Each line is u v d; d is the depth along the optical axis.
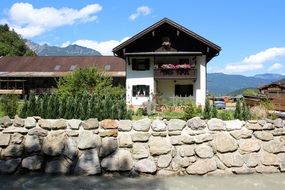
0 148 8.01
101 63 48.12
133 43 33.94
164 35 33.91
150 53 33.28
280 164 8.28
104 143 8.04
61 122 8.14
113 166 7.89
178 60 34.69
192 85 34.41
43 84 46.38
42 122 8.16
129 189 7.00
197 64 34.06
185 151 8.09
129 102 33.47
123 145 8.04
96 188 7.04
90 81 24.52
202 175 7.99
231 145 8.23
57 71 47.16
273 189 7.11
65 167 7.89
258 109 12.83
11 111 16.02
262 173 8.19
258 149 8.30
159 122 8.21
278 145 8.39
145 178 7.73
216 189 7.09
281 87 38.31
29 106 12.87
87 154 7.94
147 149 8.05
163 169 7.97
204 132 8.25
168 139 8.13
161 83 34.81
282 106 15.71
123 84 44.25
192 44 33.84
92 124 8.13
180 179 7.71
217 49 32.97
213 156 8.14
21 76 45.81
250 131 8.38
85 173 7.84
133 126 8.17
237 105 11.30
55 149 7.95
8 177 7.66
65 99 13.09
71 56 51.19
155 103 26.78
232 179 7.75
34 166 7.88
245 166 8.18
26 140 8.05
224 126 8.33
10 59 51.38
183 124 8.23
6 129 8.11
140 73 33.91
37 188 6.99
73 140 8.03
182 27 33.03
